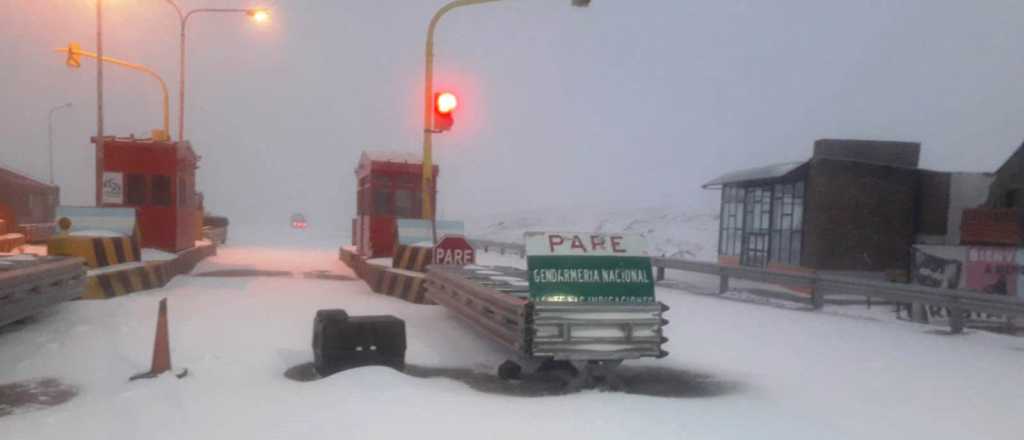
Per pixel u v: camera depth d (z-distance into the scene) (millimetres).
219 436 5965
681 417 6859
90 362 8453
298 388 7523
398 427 6266
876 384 8469
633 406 7207
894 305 17375
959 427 6789
